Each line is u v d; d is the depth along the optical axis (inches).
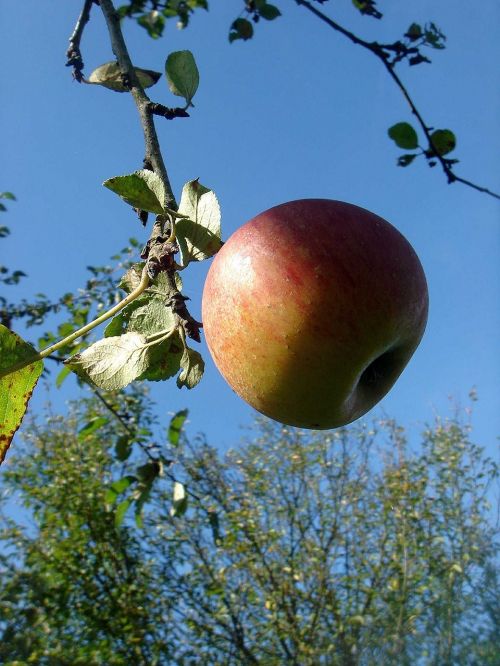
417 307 8.4
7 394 8.2
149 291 9.1
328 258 8.0
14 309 32.7
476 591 51.8
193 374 8.9
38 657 45.8
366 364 8.2
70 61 13.4
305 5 15.0
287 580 53.0
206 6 24.1
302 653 51.0
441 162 14.4
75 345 19.9
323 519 59.0
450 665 48.5
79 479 53.7
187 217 8.9
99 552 53.1
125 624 49.8
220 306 8.4
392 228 8.7
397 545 56.9
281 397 8.4
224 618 53.4
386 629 51.6
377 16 16.5
